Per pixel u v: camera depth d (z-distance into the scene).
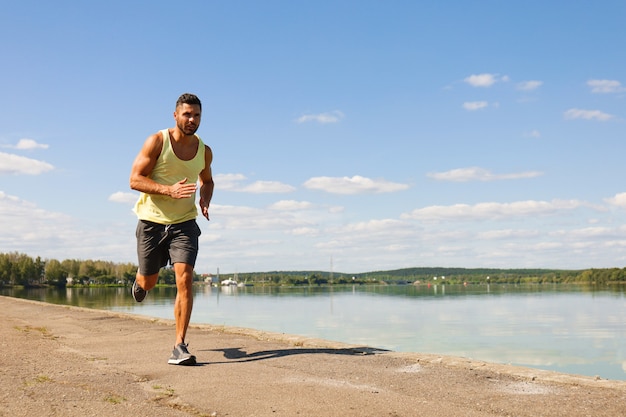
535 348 9.92
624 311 20.83
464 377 4.08
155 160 5.08
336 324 14.23
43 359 4.87
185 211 5.11
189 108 5.01
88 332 7.37
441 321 15.84
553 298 33.00
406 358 4.92
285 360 4.86
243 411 3.09
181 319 4.78
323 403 3.26
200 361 4.86
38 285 90.06
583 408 3.15
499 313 19.52
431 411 3.09
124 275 95.50
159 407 3.17
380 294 42.03
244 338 6.57
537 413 3.05
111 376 4.07
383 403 3.26
